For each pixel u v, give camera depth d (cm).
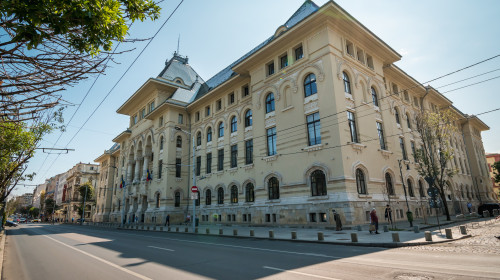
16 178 1958
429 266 761
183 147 3997
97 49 482
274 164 2544
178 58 5031
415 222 2341
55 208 10294
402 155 2923
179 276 734
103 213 6256
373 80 2692
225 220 3103
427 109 3800
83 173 9294
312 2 2838
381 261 855
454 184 3875
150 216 3903
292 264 842
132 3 488
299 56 2544
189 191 3856
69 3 414
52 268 943
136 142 4853
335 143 2089
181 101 4097
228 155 3269
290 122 2452
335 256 966
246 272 753
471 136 4875
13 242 1923
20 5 381
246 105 3144
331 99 2164
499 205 2942
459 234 1471
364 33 2486
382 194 2328
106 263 980
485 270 691
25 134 1314
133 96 4738
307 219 2155
